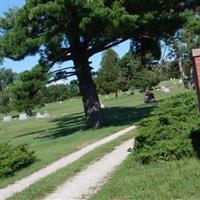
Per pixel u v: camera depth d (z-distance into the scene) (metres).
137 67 67.81
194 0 32.69
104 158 17.95
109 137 25.98
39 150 24.42
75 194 12.55
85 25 27.11
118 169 14.62
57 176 15.09
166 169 13.29
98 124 32.88
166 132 15.24
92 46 32.62
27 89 28.91
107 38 30.19
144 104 53.25
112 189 11.91
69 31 28.77
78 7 26.73
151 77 62.59
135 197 10.80
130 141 21.94
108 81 87.56
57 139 29.98
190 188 10.75
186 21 31.94
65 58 32.38
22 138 38.31
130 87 82.69
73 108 76.81
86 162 17.41
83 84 33.22
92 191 12.57
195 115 16.91
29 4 27.62
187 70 49.69
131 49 36.75
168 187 11.12
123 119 35.81
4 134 47.16
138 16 28.16
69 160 19.42
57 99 135.75
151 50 36.94
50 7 26.33
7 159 17.70
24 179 16.47
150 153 14.55
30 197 12.91
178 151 14.33
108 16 26.58
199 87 10.25
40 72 29.11
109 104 63.84
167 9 30.64
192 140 14.80
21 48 28.14
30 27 28.05
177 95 20.66
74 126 40.12
